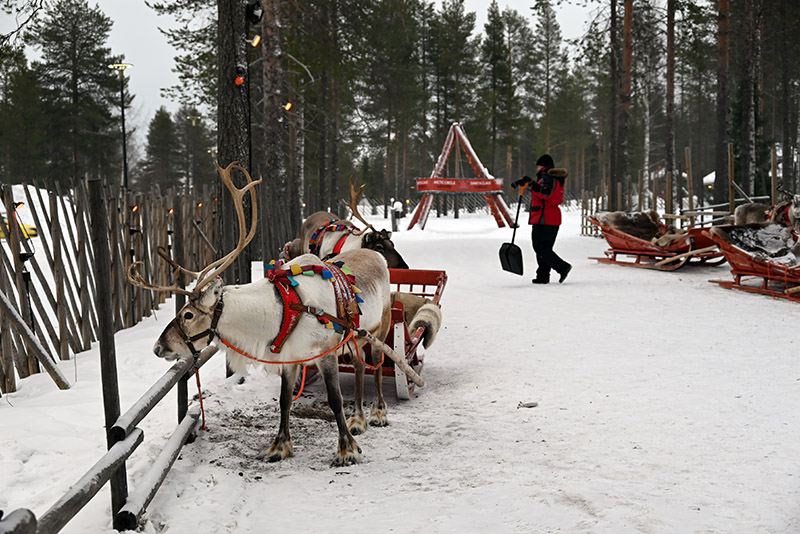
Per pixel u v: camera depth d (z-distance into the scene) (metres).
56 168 44.78
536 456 5.09
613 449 5.12
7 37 9.84
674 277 14.11
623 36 28.28
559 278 14.25
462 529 3.95
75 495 3.27
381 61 26.22
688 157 18.97
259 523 4.17
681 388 6.55
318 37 22.64
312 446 5.55
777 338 8.47
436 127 53.62
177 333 4.64
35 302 7.60
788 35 35.72
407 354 6.83
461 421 6.04
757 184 31.34
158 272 11.47
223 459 5.14
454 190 33.84
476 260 18.28
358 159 64.50
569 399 6.45
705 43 29.62
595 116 76.44
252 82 27.61
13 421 5.69
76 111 44.47
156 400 4.61
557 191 13.41
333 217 10.06
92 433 5.57
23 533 2.51
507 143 53.38
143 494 4.10
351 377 7.79
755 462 4.70
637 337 8.82
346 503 4.43
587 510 4.08
